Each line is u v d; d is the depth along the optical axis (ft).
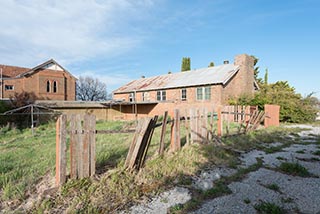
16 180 12.87
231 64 70.18
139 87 87.04
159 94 78.28
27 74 91.86
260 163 17.62
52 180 12.76
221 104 58.95
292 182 13.55
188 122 22.06
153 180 13.24
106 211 9.71
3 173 13.75
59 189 11.10
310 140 28.40
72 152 11.91
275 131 34.50
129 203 10.57
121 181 12.48
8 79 88.33
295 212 9.82
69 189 11.16
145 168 14.97
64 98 102.17
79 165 12.23
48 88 97.35
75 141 12.05
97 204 10.18
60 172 11.47
